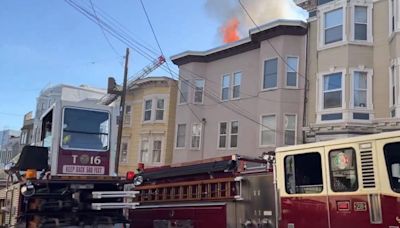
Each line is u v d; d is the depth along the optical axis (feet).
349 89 64.75
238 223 27.20
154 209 35.14
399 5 61.41
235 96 84.84
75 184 27.53
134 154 108.06
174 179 34.12
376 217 19.01
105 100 114.42
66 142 28.91
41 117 32.27
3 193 31.45
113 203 28.14
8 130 163.94
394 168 18.83
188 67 93.30
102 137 30.27
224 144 84.89
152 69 111.14
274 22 75.41
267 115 75.56
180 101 94.38
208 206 29.76
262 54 78.54
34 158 28.30
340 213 20.45
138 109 110.63
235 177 27.66
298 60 74.18
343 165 20.77
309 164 22.43
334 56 67.51
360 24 66.90
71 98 143.23
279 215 23.41
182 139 92.07
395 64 60.64
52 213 26.99
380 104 63.57
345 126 63.52
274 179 24.14
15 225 26.48
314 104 70.64
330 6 69.67
